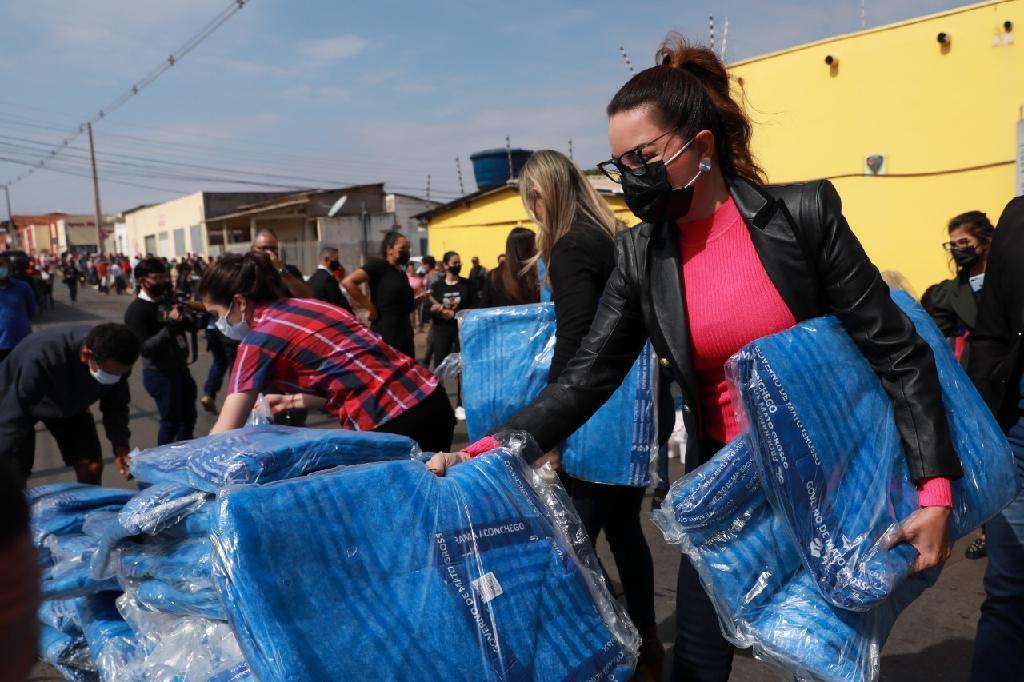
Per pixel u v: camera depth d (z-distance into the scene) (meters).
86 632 2.09
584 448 2.58
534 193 2.73
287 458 1.73
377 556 1.41
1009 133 8.14
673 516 1.63
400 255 6.40
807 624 1.54
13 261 7.11
